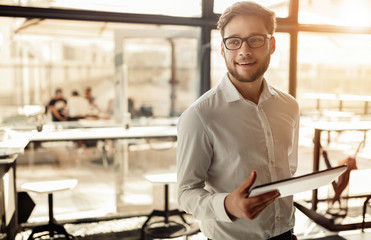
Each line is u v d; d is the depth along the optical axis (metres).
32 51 12.62
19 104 11.85
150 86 13.30
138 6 2.97
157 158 6.29
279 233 1.20
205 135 1.11
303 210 3.77
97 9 2.83
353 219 3.46
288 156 1.30
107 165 5.86
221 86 1.18
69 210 3.82
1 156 2.46
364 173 4.98
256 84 1.18
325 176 0.94
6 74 12.19
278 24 3.19
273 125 1.20
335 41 7.76
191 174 1.11
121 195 4.29
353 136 7.05
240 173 1.14
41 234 3.17
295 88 3.36
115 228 3.36
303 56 9.03
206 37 3.14
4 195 2.75
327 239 3.13
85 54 13.98
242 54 1.06
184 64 12.79
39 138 3.42
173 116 7.56
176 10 3.04
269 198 0.83
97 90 13.73
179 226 3.37
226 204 0.90
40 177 5.11
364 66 15.74
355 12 4.09
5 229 2.76
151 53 13.30
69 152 6.82
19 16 2.69
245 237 1.17
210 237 1.21
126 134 3.68
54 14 2.74
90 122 5.53
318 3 4.32
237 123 1.14
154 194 4.23
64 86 13.36
